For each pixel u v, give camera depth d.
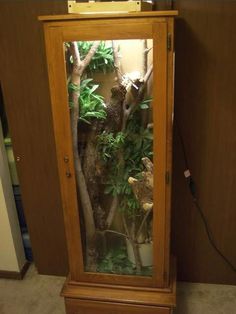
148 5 1.25
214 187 1.69
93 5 1.12
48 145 1.74
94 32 1.12
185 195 1.73
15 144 1.76
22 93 1.64
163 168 1.25
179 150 1.64
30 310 1.80
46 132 1.71
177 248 1.86
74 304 1.51
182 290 1.88
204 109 1.55
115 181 1.41
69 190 1.36
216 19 1.40
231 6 1.37
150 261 1.50
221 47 1.43
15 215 1.98
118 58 1.20
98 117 1.31
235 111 1.53
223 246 1.81
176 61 1.49
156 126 1.19
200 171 1.67
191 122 1.58
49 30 1.13
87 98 1.28
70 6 1.13
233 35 1.41
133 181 1.36
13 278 2.05
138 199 1.39
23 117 1.69
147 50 1.15
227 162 1.63
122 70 1.22
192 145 1.62
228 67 1.46
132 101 1.25
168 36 1.08
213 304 1.78
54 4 1.46
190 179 1.68
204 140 1.61
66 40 1.14
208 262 1.86
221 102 1.53
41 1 1.46
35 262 2.05
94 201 1.45
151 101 1.20
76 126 1.29
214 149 1.62
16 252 1.99
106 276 1.49
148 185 1.33
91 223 1.48
